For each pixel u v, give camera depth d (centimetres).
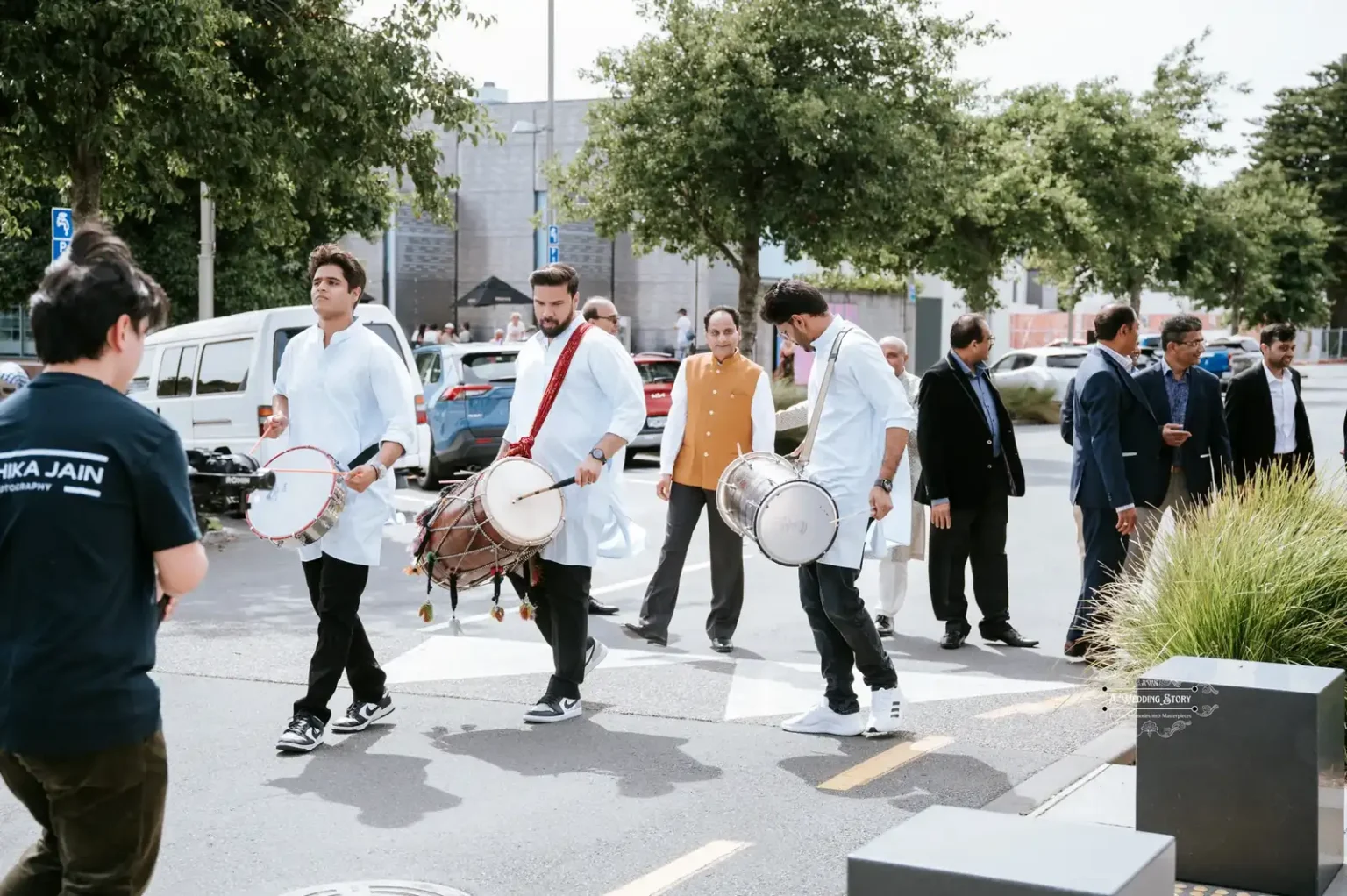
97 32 1333
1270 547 614
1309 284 6700
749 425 861
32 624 315
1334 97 8412
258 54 1522
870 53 2370
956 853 278
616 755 641
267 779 604
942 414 872
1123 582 684
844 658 679
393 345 1578
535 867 501
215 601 1043
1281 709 455
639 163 2378
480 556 640
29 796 335
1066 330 5847
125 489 321
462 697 749
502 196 4244
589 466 679
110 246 338
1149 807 475
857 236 2367
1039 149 3397
